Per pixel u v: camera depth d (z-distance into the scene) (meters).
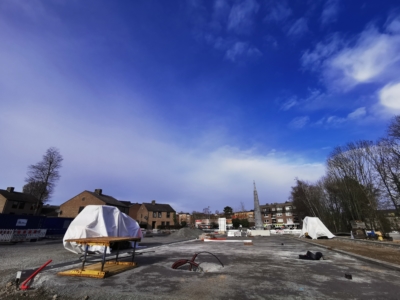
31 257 9.69
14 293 4.98
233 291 4.71
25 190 54.41
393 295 4.47
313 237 21.14
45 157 41.62
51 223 23.75
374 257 9.01
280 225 77.69
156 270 6.81
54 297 4.68
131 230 13.29
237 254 10.73
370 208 29.66
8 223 19.28
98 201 44.00
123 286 5.07
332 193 37.47
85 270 6.08
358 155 32.09
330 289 4.87
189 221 83.69
